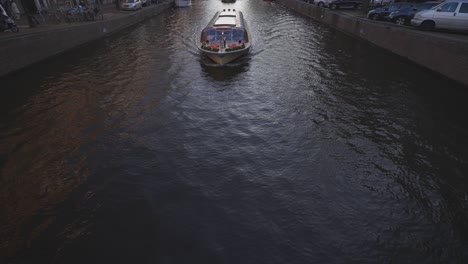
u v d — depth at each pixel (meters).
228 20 21.17
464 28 16.45
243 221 7.32
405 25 20.70
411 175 8.88
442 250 6.56
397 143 10.42
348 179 8.80
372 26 21.80
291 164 9.48
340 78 16.19
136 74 17.25
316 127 11.56
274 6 49.72
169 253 6.50
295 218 7.43
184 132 11.31
